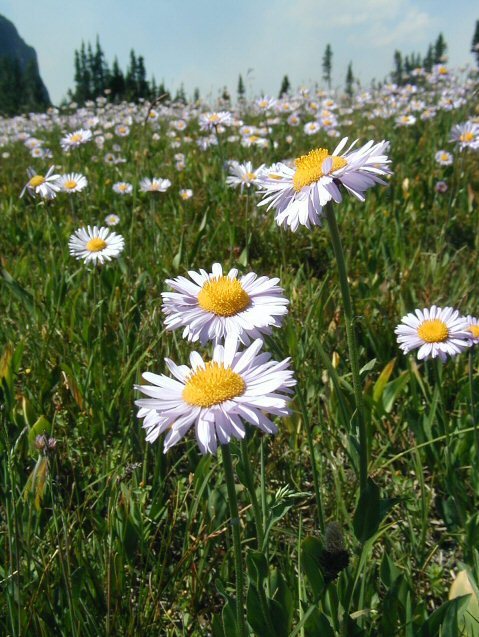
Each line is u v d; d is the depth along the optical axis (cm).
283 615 18
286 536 26
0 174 93
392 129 98
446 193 64
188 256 50
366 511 20
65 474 29
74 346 38
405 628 20
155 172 77
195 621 22
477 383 33
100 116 174
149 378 17
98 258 44
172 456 30
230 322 21
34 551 23
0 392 34
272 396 16
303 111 130
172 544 27
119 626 21
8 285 41
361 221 55
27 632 20
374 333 37
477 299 40
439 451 30
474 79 148
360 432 21
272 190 23
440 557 27
